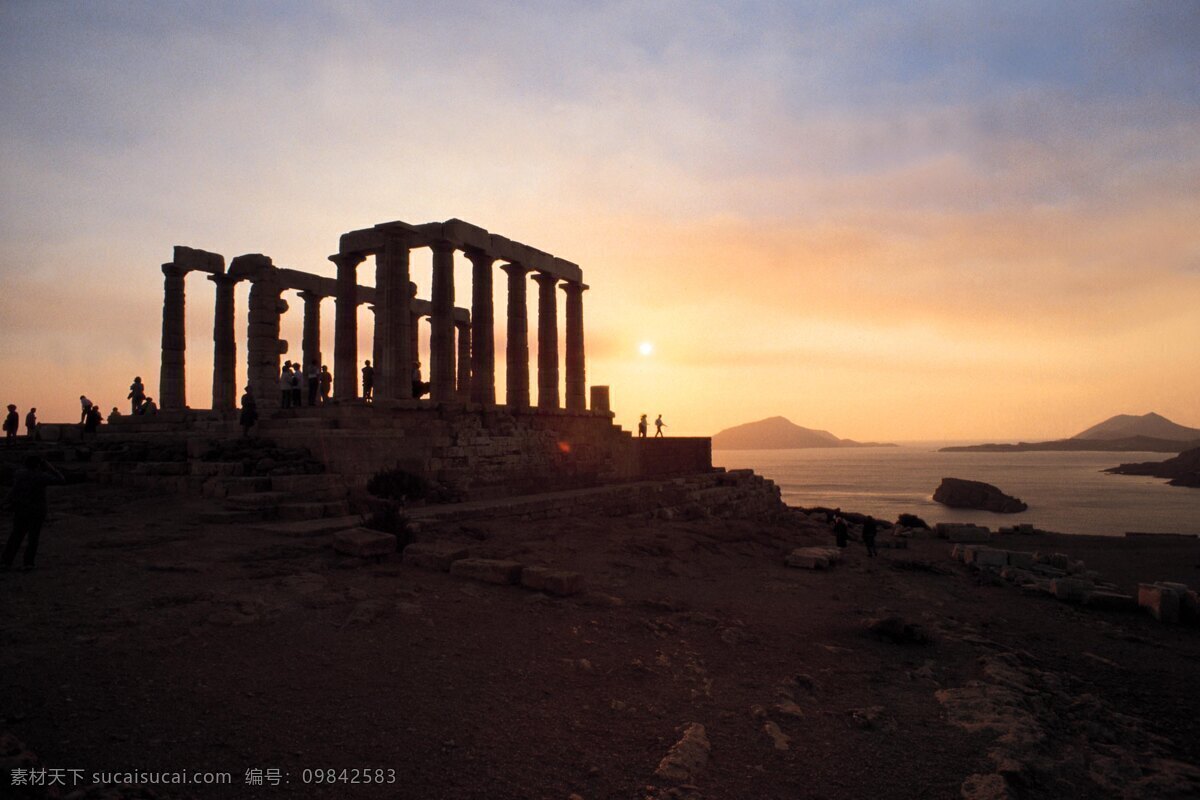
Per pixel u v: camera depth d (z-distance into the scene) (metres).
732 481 39.94
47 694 7.38
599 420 36.06
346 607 11.39
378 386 30.30
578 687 9.12
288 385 28.06
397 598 12.09
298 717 7.49
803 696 9.48
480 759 6.95
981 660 11.67
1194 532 75.69
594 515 28.14
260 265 31.48
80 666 8.18
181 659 8.70
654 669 10.07
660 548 20.69
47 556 13.40
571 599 13.37
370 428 23.78
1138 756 8.23
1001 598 19.27
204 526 16.86
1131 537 39.38
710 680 9.88
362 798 6.09
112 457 24.38
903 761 7.57
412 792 6.25
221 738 6.88
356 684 8.50
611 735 7.78
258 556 14.11
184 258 32.47
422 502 23.23
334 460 22.17
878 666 11.23
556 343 35.31
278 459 22.08
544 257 34.06
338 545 15.08
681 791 6.51
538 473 31.06
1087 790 7.23
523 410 30.75
